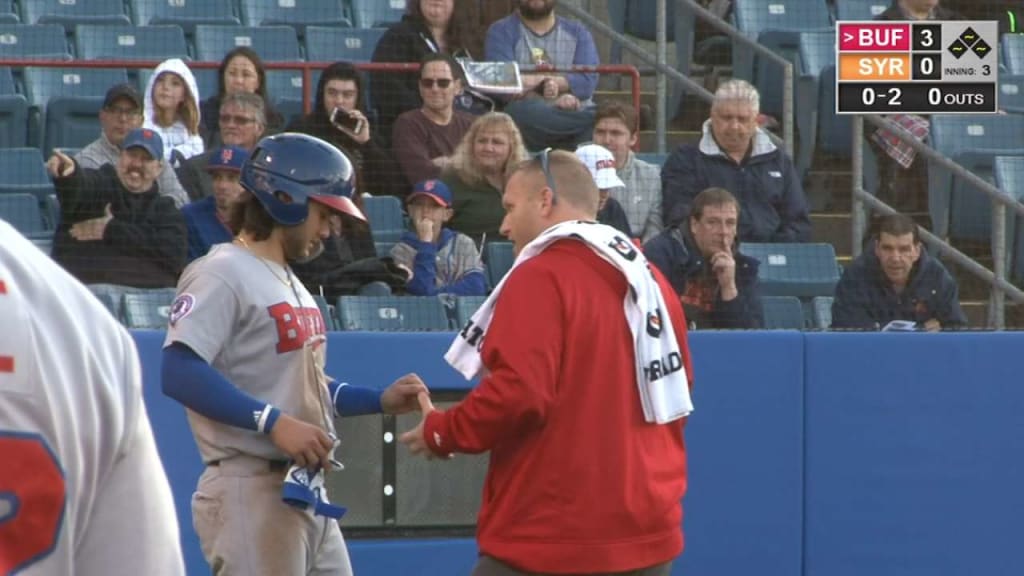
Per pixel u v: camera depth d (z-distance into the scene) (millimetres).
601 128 26250
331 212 15094
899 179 29516
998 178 29828
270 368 14656
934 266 24250
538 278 14148
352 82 26453
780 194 27062
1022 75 34219
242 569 14578
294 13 36094
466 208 25578
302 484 14383
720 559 21797
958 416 22406
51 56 32250
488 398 13906
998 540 22484
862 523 22188
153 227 21938
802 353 22047
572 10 32406
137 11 35250
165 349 14430
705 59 33625
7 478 4957
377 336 20656
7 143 29594
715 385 21797
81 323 5230
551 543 14172
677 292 23344
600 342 14250
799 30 34312
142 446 5453
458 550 21094
